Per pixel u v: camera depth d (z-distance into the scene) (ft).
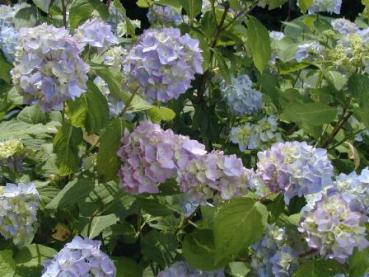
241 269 4.54
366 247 4.05
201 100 6.35
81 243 3.92
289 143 4.27
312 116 5.35
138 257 4.99
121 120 4.31
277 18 13.28
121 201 4.52
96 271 3.84
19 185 4.48
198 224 4.74
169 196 4.57
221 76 6.39
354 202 4.31
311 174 4.15
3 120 6.28
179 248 4.83
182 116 6.64
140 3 7.07
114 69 4.92
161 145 4.09
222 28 6.20
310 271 4.15
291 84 7.41
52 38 3.85
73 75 3.93
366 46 5.39
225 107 6.50
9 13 6.23
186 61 4.17
